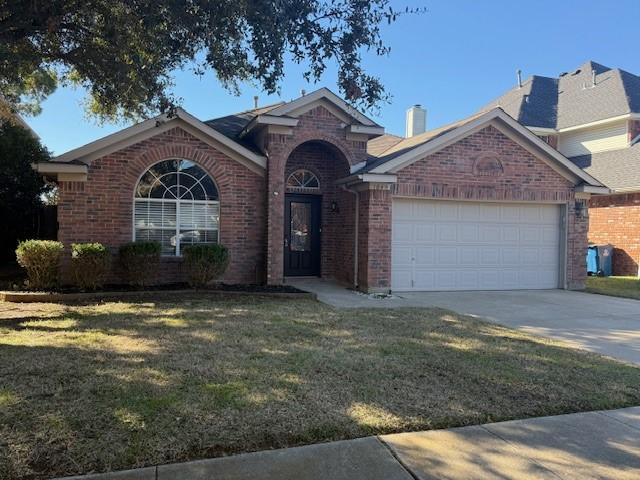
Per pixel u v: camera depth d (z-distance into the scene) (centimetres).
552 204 1288
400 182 1145
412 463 330
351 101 609
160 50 636
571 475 319
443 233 1209
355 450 345
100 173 1048
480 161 1205
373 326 747
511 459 339
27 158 1522
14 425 361
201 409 397
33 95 1538
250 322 749
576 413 424
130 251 1014
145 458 322
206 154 1126
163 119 1057
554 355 605
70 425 363
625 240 1694
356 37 579
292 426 373
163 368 501
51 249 975
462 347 630
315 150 1331
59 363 512
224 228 1145
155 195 1104
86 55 730
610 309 974
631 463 337
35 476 299
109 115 1126
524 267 1277
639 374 532
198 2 564
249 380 473
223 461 324
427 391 462
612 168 1809
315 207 1355
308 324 746
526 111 2298
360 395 444
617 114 1988
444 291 1201
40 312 799
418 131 1736
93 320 738
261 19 557
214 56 637
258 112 1466
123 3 597
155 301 925
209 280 1052
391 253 1157
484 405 432
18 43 719
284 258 1334
